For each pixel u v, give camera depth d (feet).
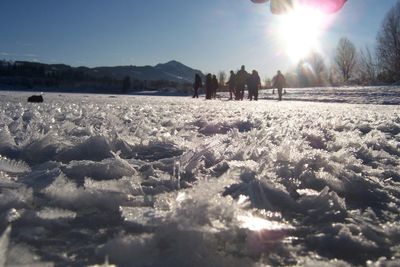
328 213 7.27
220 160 11.07
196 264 4.97
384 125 23.56
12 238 5.69
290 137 16.03
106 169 9.39
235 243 5.75
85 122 21.08
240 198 7.06
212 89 107.96
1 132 12.55
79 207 7.16
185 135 16.94
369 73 231.09
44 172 8.75
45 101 57.82
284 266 5.27
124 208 6.57
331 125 23.53
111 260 5.12
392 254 5.78
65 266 5.02
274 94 139.85
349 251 5.80
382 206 8.19
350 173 9.78
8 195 6.92
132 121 23.38
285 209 7.53
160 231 5.59
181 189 8.08
